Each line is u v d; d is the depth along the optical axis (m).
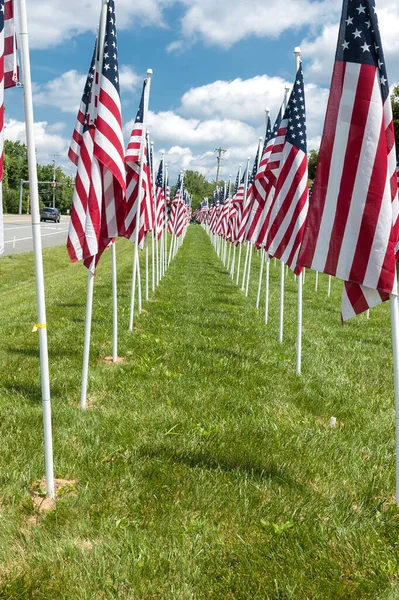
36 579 3.51
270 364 8.82
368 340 11.62
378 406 7.11
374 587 3.58
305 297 18.67
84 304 13.98
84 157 6.30
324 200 4.60
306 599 3.47
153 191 15.89
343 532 4.11
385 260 4.41
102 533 4.01
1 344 9.42
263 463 5.18
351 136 4.44
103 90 5.95
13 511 4.23
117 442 5.52
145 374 7.88
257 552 3.86
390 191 4.42
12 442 5.36
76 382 7.38
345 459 5.38
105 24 6.00
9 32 4.45
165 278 21.69
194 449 5.38
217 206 36.91
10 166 113.56
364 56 4.34
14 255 28.39
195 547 3.87
